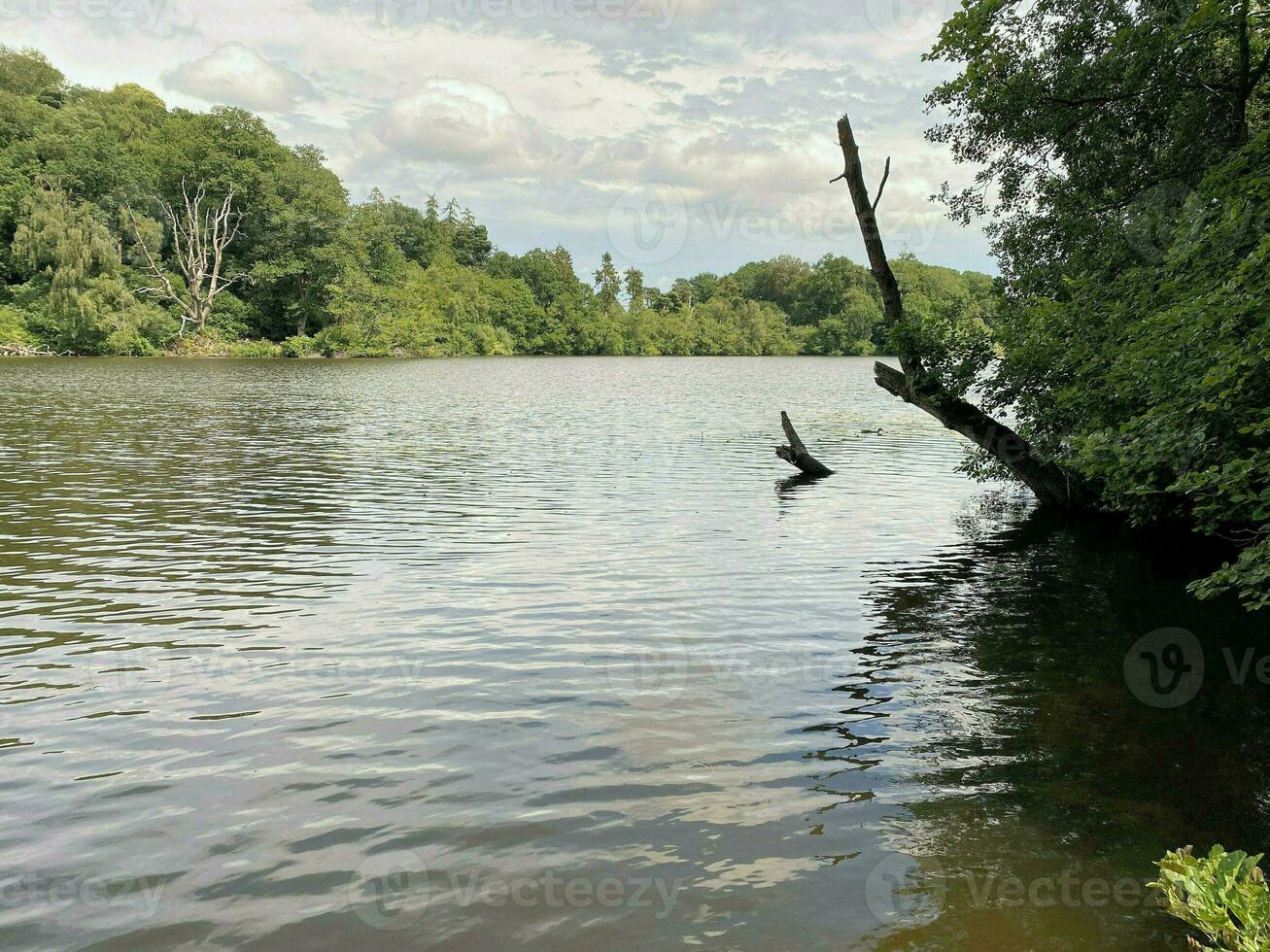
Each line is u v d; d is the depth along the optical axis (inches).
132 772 226.1
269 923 165.5
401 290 4165.8
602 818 204.8
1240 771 231.6
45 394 1459.2
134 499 617.6
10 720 257.1
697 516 603.8
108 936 161.3
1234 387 268.8
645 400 1738.4
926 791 219.9
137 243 3193.9
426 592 402.6
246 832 198.1
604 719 262.7
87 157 3159.5
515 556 477.1
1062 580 441.4
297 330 3754.9
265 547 486.6
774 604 391.5
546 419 1321.4
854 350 5620.1
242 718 260.5
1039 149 657.6
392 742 244.8
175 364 2551.7
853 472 828.6
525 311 5044.3
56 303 2763.3
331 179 3907.5
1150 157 617.3
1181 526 567.2
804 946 159.6
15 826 200.1
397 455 892.0
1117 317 441.4
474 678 295.6
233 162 3513.8
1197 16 399.9
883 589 421.1
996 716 268.5
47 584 404.5
